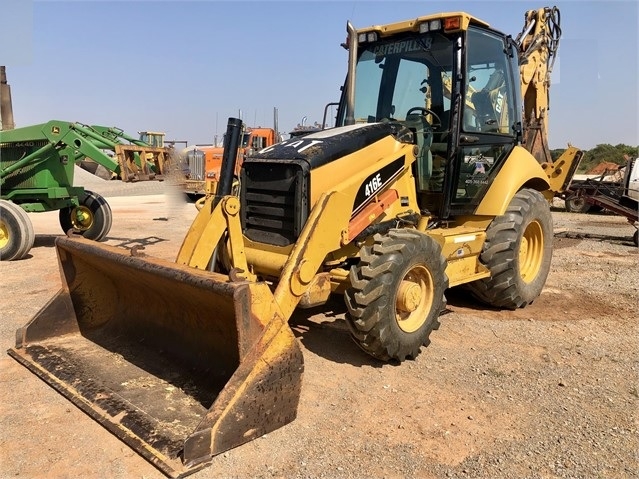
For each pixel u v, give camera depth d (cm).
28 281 670
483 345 467
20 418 331
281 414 316
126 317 436
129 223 1264
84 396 346
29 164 904
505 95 568
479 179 534
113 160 924
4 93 1113
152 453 286
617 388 386
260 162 436
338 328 496
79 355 404
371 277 386
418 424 333
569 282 696
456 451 305
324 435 317
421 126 507
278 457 295
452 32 484
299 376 321
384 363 421
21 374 390
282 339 312
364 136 450
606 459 299
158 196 2155
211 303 326
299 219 410
